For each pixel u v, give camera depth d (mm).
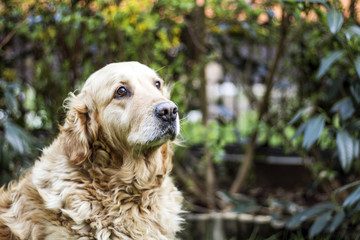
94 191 3027
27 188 3078
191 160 5754
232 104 6598
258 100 5520
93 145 3094
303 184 5625
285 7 4094
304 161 4926
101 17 4191
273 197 5391
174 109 2977
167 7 4582
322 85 5090
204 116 4980
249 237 4684
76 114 3090
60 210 2928
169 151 3375
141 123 2953
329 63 3615
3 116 4832
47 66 4957
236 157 5957
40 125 5129
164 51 5266
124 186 3111
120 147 3086
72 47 4840
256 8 4590
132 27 4301
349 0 4188
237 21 4949
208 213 4934
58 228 2908
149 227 3141
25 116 5066
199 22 4766
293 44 5176
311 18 4543
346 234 4406
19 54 4973
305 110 4066
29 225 2967
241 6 4551
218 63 5621
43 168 3105
